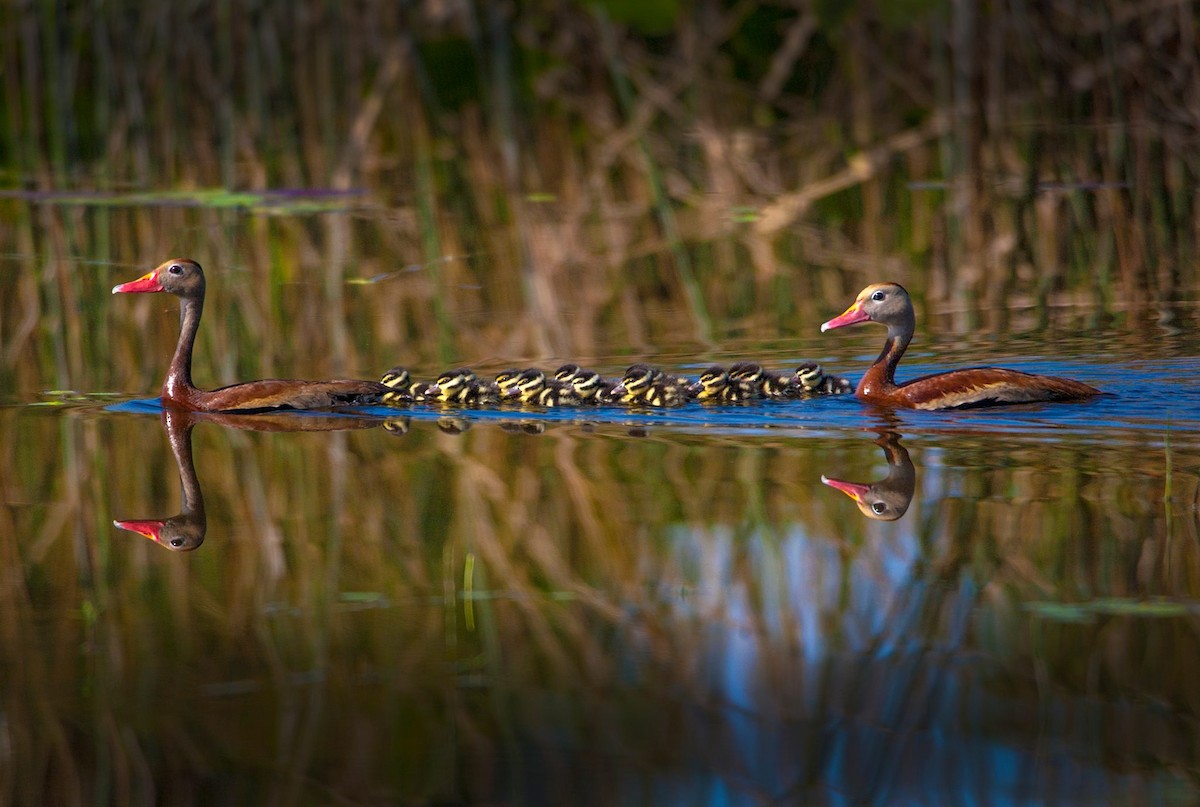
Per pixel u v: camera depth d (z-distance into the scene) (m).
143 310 19.88
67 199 26.58
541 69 31.80
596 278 21.48
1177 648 8.81
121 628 9.47
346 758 7.70
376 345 18.06
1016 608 9.44
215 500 12.13
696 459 12.99
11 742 7.92
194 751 7.79
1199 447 12.88
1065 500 11.40
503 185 27.55
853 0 30.20
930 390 14.91
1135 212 24.31
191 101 31.44
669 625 9.43
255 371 16.98
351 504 11.91
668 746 7.82
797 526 11.03
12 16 31.05
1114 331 17.67
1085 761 7.59
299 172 28.72
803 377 15.59
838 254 22.72
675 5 30.44
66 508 11.98
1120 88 30.98
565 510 11.59
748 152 29.48
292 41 31.67
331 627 9.44
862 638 9.13
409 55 32.22
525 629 9.38
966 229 23.77
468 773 7.50
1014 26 31.30
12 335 18.62
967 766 7.57
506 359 17.30
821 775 7.53
